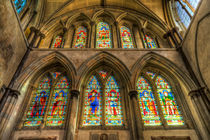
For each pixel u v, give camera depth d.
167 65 12.21
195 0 12.91
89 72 12.91
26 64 11.75
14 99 9.79
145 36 15.14
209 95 9.85
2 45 9.43
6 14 9.56
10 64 10.32
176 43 13.45
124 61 12.26
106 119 10.77
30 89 11.84
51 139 9.53
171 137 9.77
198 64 10.91
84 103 11.48
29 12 14.55
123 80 12.33
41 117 10.77
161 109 11.20
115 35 15.58
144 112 11.15
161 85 12.61
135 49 13.02
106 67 13.20
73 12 16.78
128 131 10.07
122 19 17.19
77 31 16.39
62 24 15.91
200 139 9.62
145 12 16.47
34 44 13.44
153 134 9.91
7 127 9.09
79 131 10.00
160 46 14.87
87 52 12.77
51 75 12.96
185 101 11.35
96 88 12.34
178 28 14.55
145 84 12.66
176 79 12.45
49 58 12.36
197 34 10.94
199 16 10.63
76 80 11.16
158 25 15.51
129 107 10.99
